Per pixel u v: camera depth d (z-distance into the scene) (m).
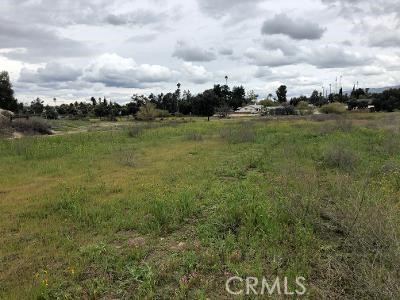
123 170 12.66
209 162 13.63
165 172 11.98
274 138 21.44
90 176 11.69
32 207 8.31
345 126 25.47
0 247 6.04
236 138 20.94
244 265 5.02
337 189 8.20
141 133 25.62
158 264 5.21
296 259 5.03
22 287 4.67
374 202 6.44
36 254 5.71
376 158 13.30
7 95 63.31
